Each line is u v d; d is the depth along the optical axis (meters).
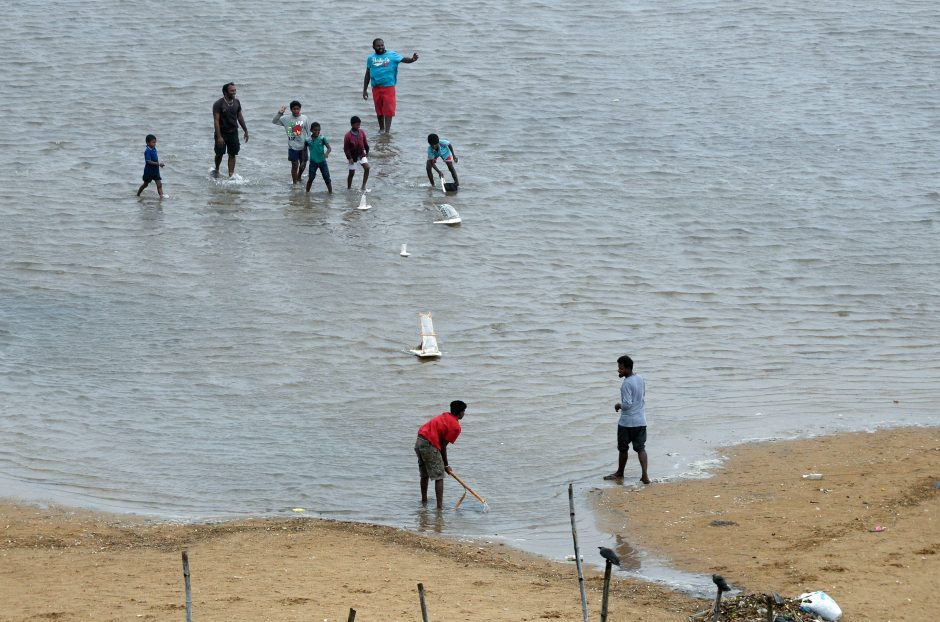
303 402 73.06
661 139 122.88
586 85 135.38
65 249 94.44
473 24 151.38
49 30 145.38
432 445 59.31
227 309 85.69
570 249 98.31
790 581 47.78
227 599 45.91
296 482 62.69
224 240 96.69
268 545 53.88
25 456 64.50
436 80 134.12
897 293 92.56
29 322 82.88
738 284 93.50
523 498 61.22
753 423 71.19
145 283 89.38
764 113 130.25
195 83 130.88
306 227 99.31
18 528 55.50
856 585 46.81
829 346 83.44
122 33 144.88
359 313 85.69
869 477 60.97
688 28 153.75
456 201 106.06
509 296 89.50
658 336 84.25
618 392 75.44
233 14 151.38
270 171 110.94
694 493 60.34
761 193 111.19
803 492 59.28
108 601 45.50
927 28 155.25
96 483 61.72
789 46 149.00
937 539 51.62
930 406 73.75
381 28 148.62
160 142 116.69
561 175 113.25
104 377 75.38
